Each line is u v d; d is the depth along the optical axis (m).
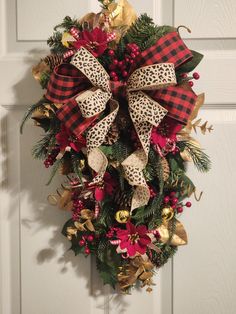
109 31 0.81
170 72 0.70
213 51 0.92
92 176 0.83
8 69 0.94
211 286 0.95
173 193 0.83
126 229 0.81
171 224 0.86
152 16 0.92
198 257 0.94
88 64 0.71
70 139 0.78
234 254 0.94
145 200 0.76
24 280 0.97
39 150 0.84
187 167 0.93
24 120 0.82
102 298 0.96
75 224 0.83
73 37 0.79
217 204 0.93
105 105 0.75
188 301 0.95
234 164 0.93
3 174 0.96
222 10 0.91
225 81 0.92
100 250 0.86
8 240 0.97
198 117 0.93
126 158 0.77
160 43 0.75
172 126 0.79
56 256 0.96
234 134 0.93
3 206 0.97
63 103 0.78
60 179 0.95
